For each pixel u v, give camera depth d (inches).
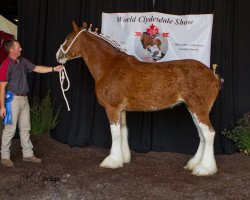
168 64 142.6
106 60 150.6
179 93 139.3
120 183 127.4
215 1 175.5
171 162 161.0
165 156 173.0
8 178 131.0
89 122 189.3
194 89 136.3
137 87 141.9
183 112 181.5
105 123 187.6
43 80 199.9
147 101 142.5
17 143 183.9
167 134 183.6
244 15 176.2
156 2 180.5
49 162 154.6
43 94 200.5
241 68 177.8
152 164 155.9
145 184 127.1
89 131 189.2
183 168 150.4
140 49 182.1
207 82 136.5
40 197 114.4
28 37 196.5
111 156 149.3
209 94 136.7
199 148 148.2
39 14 194.5
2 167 144.9
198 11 177.8
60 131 196.2
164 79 139.6
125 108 148.3
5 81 138.9
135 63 146.2
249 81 177.3
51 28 194.1
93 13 187.3
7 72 139.3
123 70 144.6
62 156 166.2
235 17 176.2
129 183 127.9
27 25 196.1
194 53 177.6
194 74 137.3
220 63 176.7
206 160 139.4
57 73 195.0
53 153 171.6
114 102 145.3
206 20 174.9
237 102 178.7
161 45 179.9
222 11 175.6
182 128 181.9
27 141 152.5
